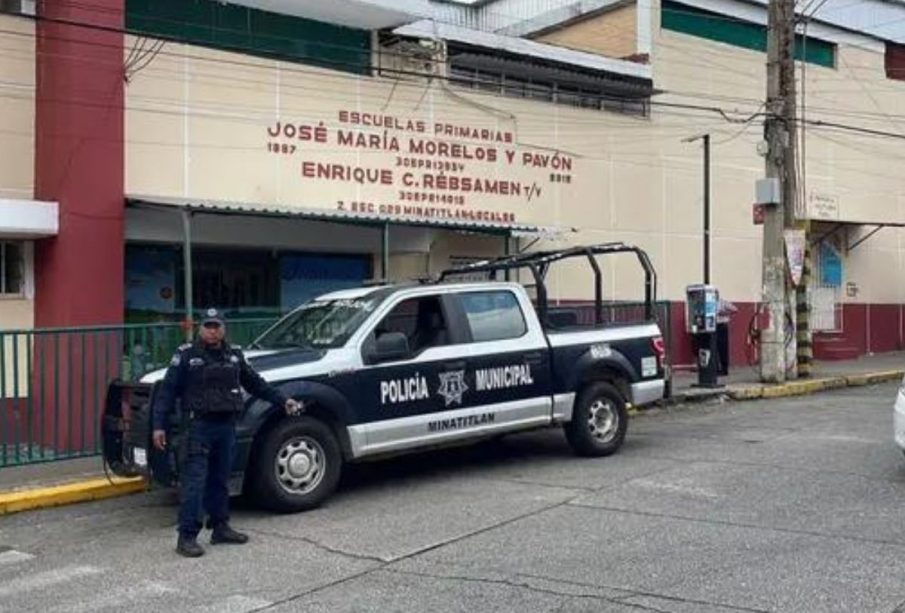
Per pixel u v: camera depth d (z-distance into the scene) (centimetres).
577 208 1911
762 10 2281
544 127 1859
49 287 1276
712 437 1231
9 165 1278
